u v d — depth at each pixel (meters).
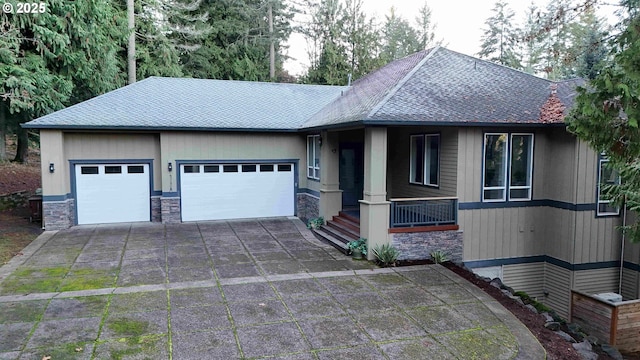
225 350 5.78
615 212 11.28
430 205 10.84
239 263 9.98
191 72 26.45
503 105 11.54
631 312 8.49
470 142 10.95
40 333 6.13
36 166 21.39
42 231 12.98
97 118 13.46
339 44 31.52
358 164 15.46
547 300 11.80
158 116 14.30
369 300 7.82
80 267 9.43
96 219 14.10
